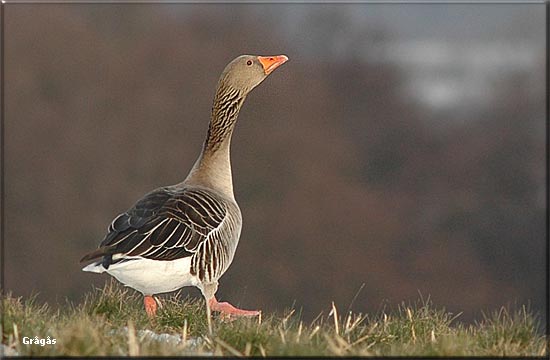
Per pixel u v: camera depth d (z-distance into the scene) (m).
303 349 8.80
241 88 12.62
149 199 11.20
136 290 11.23
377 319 11.14
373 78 51.16
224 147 12.38
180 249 10.83
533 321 10.22
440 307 44.03
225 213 11.55
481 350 9.48
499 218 46.22
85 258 10.32
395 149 50.00
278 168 45.09
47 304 10.80
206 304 10.69
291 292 41.78
